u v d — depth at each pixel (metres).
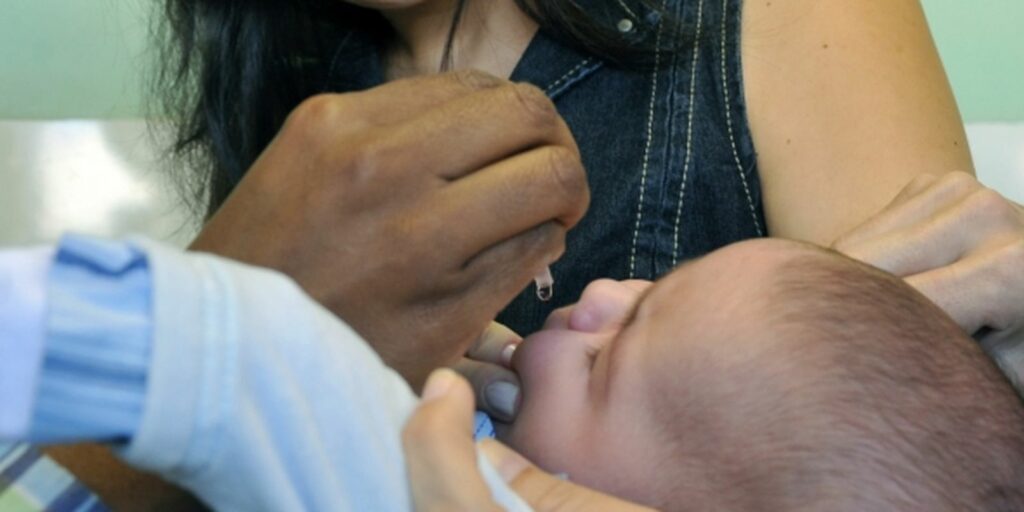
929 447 0.51
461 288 0.56
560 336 0.64
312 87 1.10
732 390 0.54
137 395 0.33
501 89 0.58
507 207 0.55
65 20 1.59
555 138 0.58
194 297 0.34
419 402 0.43
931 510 0.49
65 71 1.60
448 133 0.55
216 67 1.08
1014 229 0.68
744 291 0.58
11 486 0.43
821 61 0.92
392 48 1.10
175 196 1.49
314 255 0.55
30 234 1.49
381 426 0.40
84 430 0.32
